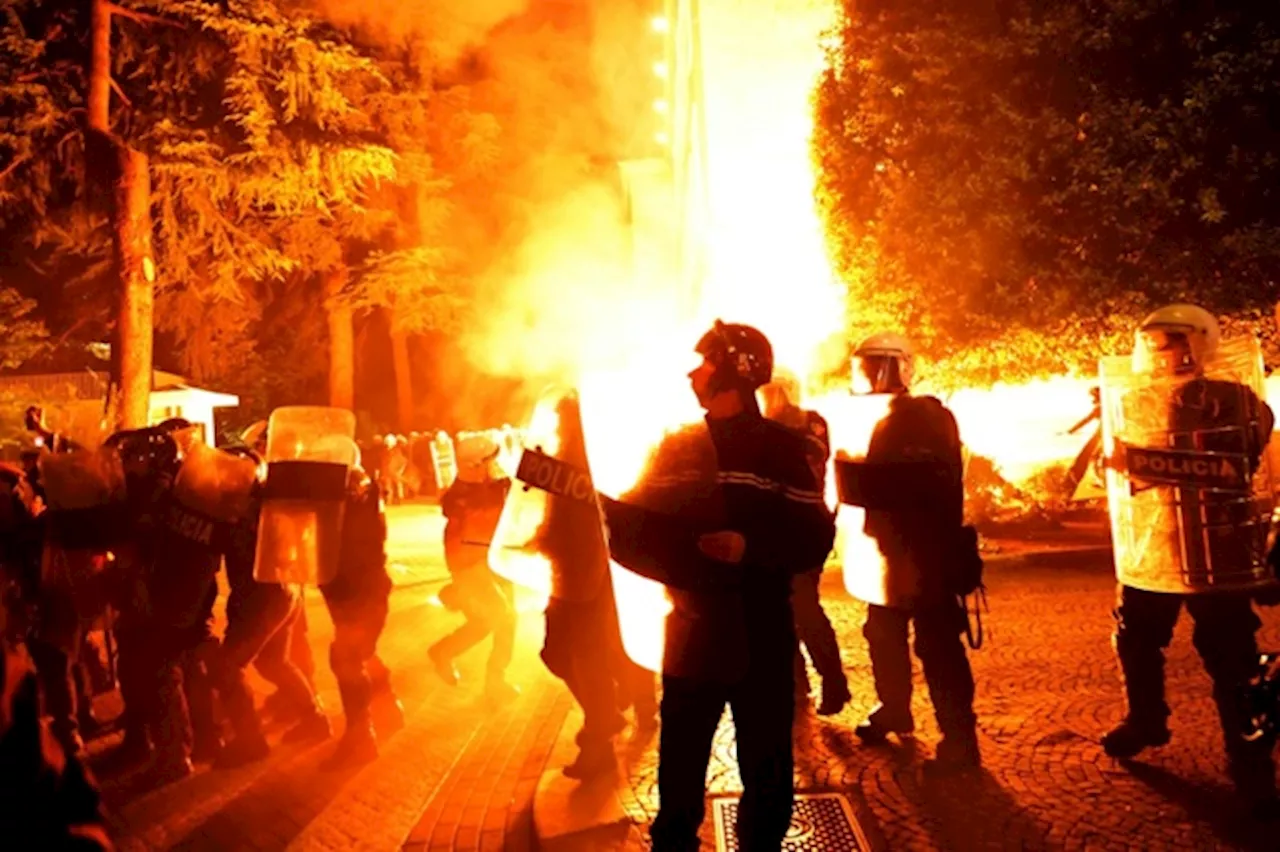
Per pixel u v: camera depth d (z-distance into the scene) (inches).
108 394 668.7
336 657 239.3
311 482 227.6
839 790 192.5
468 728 269.7
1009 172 430.0
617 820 186.9
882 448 200.1
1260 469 174.9
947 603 197.5
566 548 210.2
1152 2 407.5
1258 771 168.9
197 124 754.8
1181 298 414.0
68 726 242.8
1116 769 195.8
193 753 246.8
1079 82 428.8
